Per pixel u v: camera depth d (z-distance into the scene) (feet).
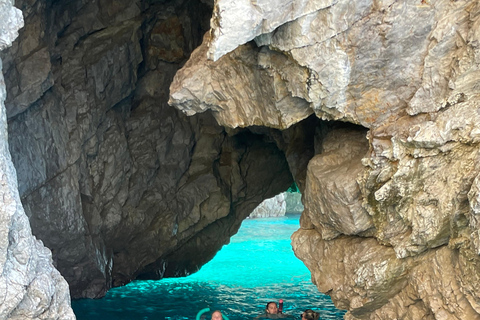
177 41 33.60
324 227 19.17
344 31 14.84
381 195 15.48
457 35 14.38
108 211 31.73
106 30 29.78
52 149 26.48
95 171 30.55
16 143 24.40
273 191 39.27
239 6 13.25
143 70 33.32
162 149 34.35
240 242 56.70
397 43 15.02
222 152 36.96
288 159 28.50
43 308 14.97
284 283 36.04
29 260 14.99
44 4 25.45
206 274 39.01
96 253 30.48
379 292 16.49
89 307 28.94
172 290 33.42
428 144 14.02
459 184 13.24
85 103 28.60
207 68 17.43
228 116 18.48
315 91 16.07
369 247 17.11
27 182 25.12
